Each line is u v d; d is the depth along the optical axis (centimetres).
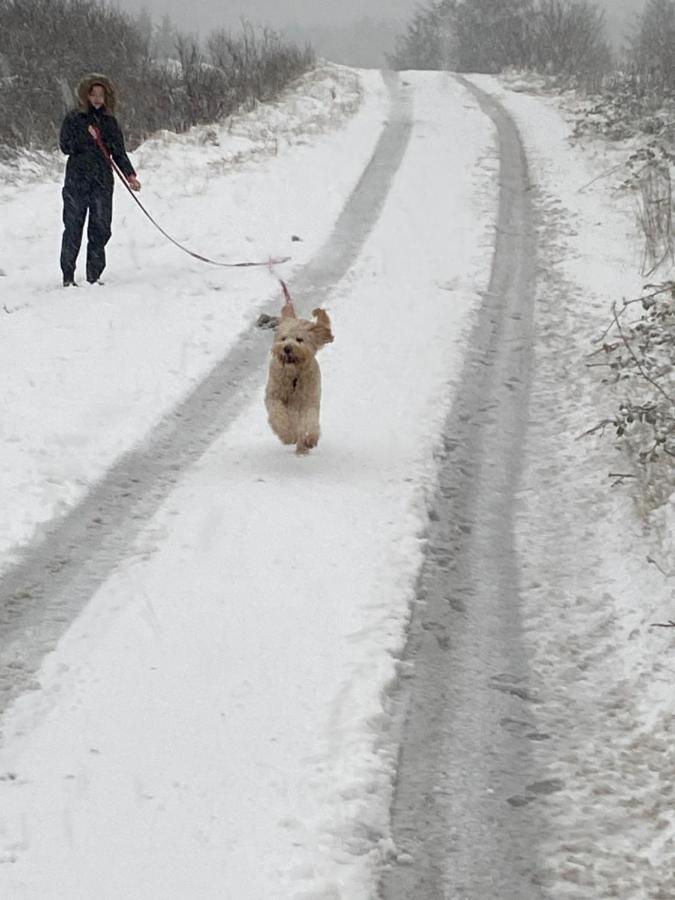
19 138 1830
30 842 381
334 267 1252
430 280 1215
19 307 1072
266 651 505
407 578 582
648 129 2039
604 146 1981
